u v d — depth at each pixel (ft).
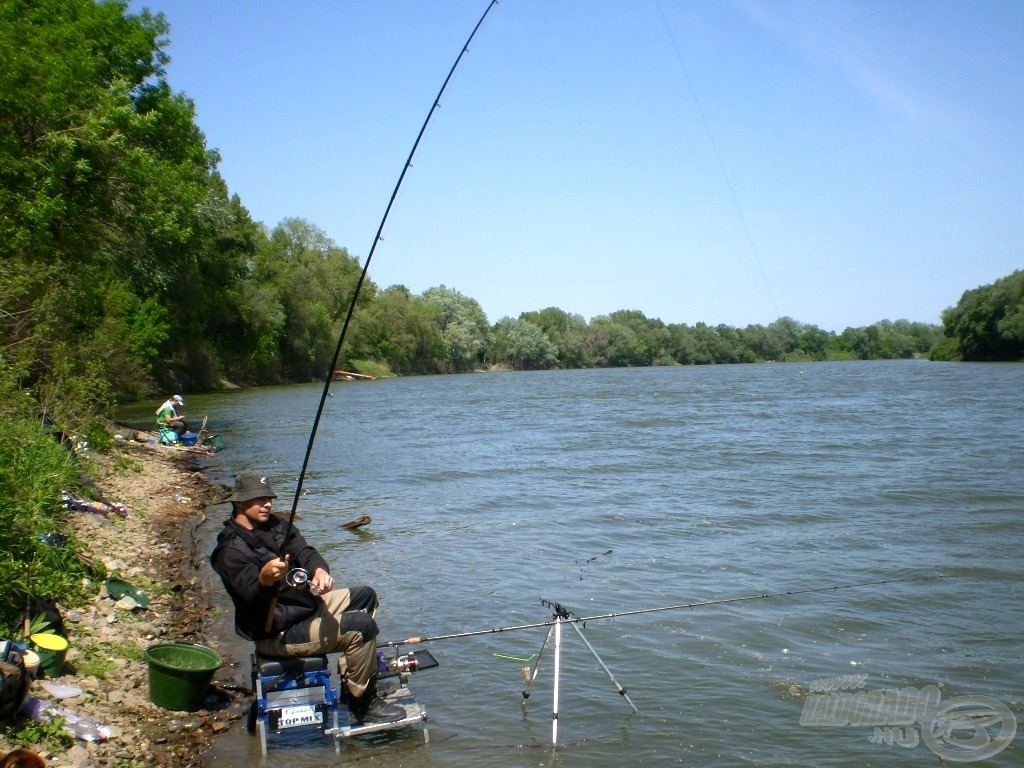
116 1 65.51
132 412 105.29
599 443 76.13
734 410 113.91
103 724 17.57
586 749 18.08
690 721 19.31
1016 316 256.32
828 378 210.18
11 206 50.42
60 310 51.55
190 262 98.53
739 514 42.57
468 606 27.68
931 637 24.63
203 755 17.62
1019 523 39.60
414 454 68.95
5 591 19.97
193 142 72.84
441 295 330.95
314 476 56.85
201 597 28.35
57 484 29.37
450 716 19.74
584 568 32.37
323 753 17.87
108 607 24.22
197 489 50.34
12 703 15.88
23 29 52.90
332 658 23.27
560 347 361.10
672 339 353.10
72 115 53.42
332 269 242.99
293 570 17.99
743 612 26.89
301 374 210.38
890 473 55.16
